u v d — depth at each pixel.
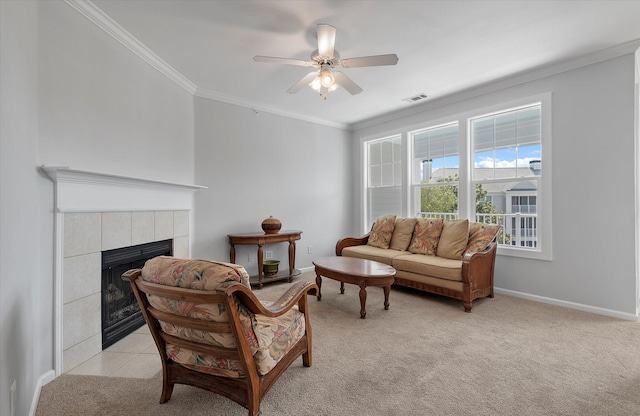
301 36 2.62
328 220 5.28
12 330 1.33
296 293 1.83
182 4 2.19
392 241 4.40
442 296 3.61
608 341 2.36
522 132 3.56
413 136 4.77
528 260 3.44
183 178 3.53
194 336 1.47
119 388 1.80
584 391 1.73
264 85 3.70
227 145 4.06
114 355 2.24
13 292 1.35
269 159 4.51
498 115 3.76
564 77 3.17
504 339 2.41
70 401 1.68
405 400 1.66
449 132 4.32
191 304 1.37
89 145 2.30
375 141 5.34
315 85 2.61
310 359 2.02
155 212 2.96
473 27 2.51
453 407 1.60
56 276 1.94
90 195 2.21
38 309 1.81
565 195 3.16
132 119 2.76
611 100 2.88
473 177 4.00
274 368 1.62
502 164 3.73
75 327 2.08
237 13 2.30
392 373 1.93
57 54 2.04
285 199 4.70
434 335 2.50
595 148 2.97
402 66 3.21
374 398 1.68
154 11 2.27
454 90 3.90
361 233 5.48
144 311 1.56
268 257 4.48
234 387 1.49
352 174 5.63
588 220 3.02
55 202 1.94
